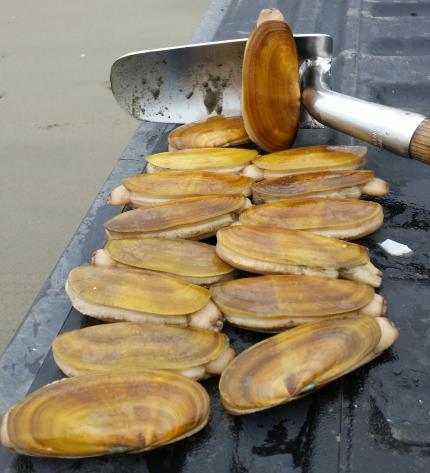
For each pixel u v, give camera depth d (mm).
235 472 448
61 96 1472
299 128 784
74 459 457
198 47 747
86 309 534
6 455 461
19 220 1126
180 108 796
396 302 558
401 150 653
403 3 1019
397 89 839
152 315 525
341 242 575
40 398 458
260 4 1062
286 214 614
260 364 477
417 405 479
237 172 698
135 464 454
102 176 1214
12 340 538
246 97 701
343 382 495
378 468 444
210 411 480
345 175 657
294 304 523
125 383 465
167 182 667
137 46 1614
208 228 617
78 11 1853
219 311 533
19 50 1671
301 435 464
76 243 635
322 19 1010
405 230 631
